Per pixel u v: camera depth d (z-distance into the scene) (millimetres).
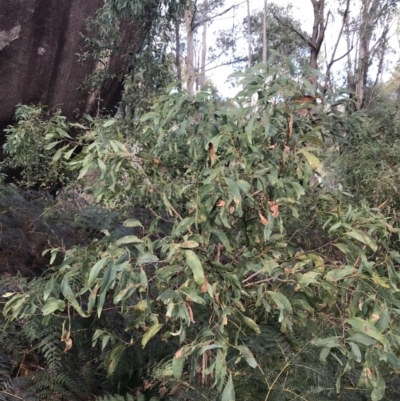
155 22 4180
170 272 1214
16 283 1751
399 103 4227
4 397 1484
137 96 4055
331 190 1951
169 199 1569
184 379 1567
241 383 1399
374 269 1377
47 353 1621
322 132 1734
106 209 2514
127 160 1464
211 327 1328
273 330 1542
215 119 1483
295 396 1362
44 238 2438
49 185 3787
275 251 1410
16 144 3328
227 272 1263
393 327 1225
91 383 1685
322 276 1369
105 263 1096
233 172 1324
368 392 1249
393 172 3293
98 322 1760
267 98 1313
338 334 1405
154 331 1218
